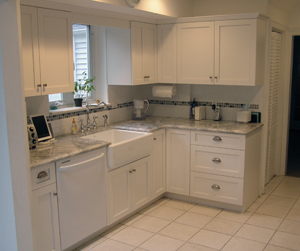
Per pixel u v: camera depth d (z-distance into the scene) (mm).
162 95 4316
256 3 3891
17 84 2232
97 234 3199
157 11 3598
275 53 4309
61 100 3637
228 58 3801
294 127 8008
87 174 2924
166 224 3424
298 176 4855
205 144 3764
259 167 4066
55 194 2658
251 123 3965
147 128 3748
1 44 2127
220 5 4129
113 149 3115
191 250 2938
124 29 3812
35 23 2758
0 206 2348
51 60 2928
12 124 2221
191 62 4023
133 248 2979
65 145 3002
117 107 4230
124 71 3898
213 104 4289
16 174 2271
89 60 3967
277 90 4582
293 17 4520
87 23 3281
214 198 3803
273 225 3385
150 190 3811
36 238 2549
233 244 3029
